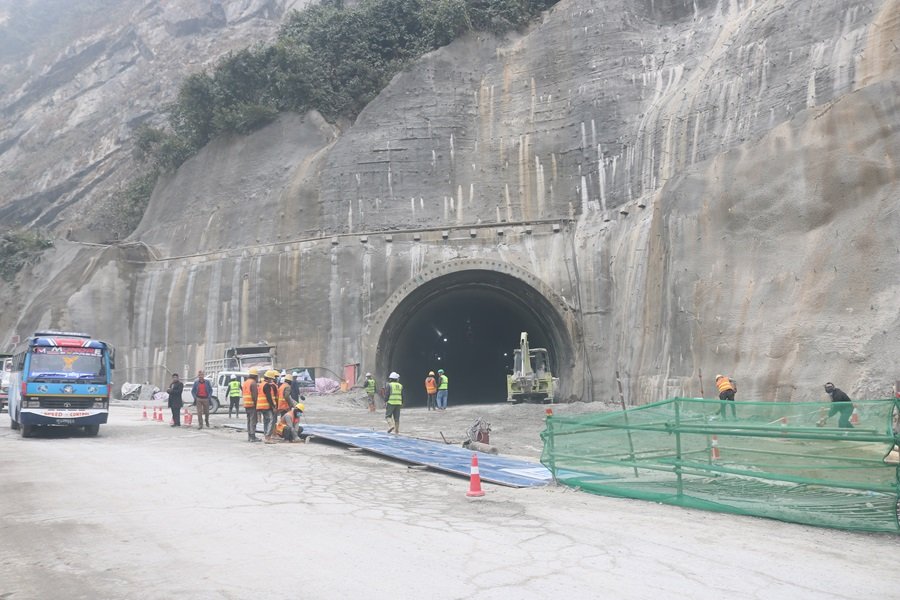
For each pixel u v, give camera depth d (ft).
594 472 38.83
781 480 31.22
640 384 90.58
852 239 65.16
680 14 121.49
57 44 395.55
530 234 118.42
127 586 20.34
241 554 24.03
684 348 78.59
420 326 140.67
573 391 108.68
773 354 66.64
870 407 29.53
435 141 128.67
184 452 54.44
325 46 154.40
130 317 138.41
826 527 29.86
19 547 25.04
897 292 60.08
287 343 123.13
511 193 122.83
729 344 71.87
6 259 166.81
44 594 19.61
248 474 42.98
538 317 120.57
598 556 24.62
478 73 132.57
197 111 156.46
